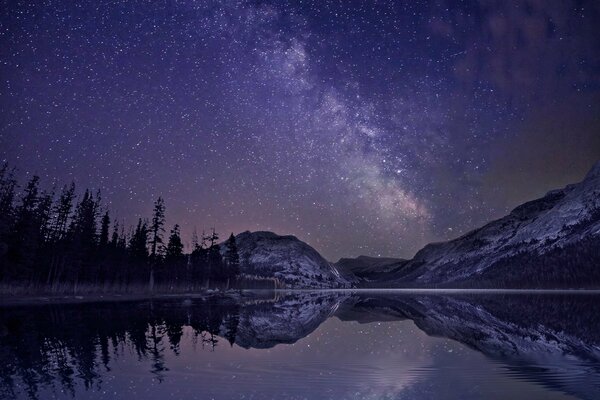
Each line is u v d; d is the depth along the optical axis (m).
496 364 16.91
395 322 37.69
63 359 16.81
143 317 36.28
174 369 15.34
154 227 101.19
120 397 11.60
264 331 29.45
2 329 26.44
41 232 76.81
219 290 122.06
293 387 12.98
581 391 12.66
